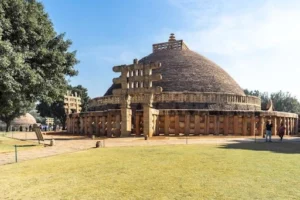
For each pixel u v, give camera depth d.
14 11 16.39
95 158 10.48
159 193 5.89
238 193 5.83
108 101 32.94
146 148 13.89
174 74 35.62
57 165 9.05
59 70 19.75
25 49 16.86
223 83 36.03
